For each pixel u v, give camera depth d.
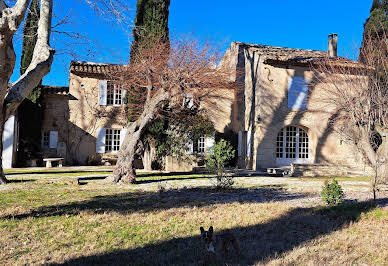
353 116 14.30
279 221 6.89
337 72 16.95
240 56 24.22
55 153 23.88
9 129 20.91
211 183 13.92
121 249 4.97
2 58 9.80
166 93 14.84
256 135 21.16
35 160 22.64
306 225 6.62
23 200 9.07
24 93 11.87
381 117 13.84
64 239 5.44
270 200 9.91
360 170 21.06
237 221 6.84
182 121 19.86
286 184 14.25
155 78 16.33
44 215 7.18
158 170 21.17
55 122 24.31
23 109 22.94
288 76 21.53
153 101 14.86
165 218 7.06
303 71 21.81
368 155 14.09
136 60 18.28
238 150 24.14
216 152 12.71
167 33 20.97
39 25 12.05
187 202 9.30
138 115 20.89
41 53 11.94
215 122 24.50
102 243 5.27
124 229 6.13
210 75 17.27
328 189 9.04
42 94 23.64
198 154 23.08
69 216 7.11
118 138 24.91
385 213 7.60
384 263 4.50
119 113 24.44
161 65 15.84
